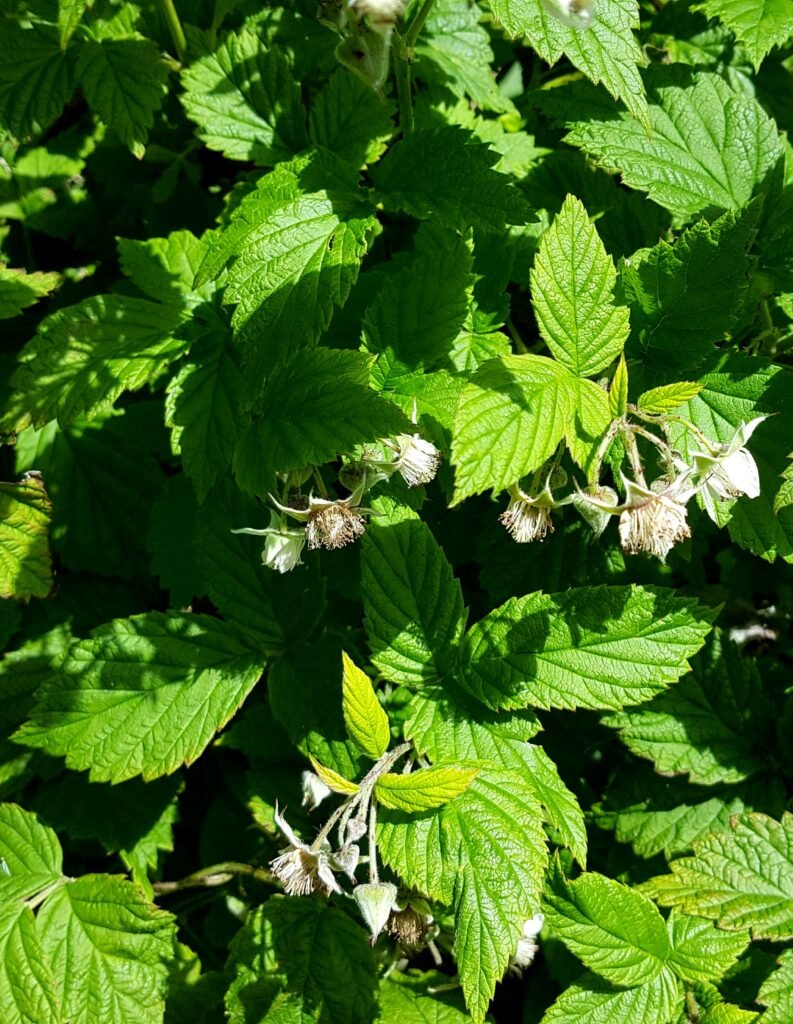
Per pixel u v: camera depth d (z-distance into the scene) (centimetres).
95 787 39
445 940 36
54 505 40
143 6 38
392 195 32
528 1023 38
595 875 31
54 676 33
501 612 31
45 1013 34
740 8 36
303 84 40
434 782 28
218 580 35
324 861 28
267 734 37
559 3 27
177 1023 36
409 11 38
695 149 36
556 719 40
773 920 31
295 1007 33
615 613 30
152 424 41
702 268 30
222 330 34
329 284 30
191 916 42
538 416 25
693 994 32
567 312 28
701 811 37
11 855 36
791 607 42
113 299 35
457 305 32
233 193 36
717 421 31
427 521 39
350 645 35
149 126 36
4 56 37
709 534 37
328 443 28
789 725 36
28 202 41
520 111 43
